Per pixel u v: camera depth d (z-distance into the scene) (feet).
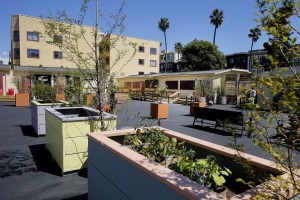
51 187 13.94
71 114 20.77
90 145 11.05
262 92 5.20
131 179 7.61
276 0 4.99
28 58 111.86
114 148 8.71
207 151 9.54
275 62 4.86
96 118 16.37
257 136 5.55
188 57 142.72
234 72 81.61
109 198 9.18
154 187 6.48
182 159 8.05
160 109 41.45
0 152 20.58
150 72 159.84
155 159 9.76
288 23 5.00
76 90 19.57
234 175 8.28
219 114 30.40
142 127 12.87
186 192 5.34
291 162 5.41
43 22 16.57
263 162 7.41
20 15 109.40
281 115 5.03
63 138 15.33
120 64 145.18
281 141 5.28
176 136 11.27
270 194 5.43
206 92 76.23
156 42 161.58
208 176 7.34
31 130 30.01
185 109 59.41
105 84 17.88
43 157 19.34
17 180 14.82
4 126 32.45
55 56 117.39
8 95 80.89
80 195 13.04
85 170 16.33
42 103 28.40
